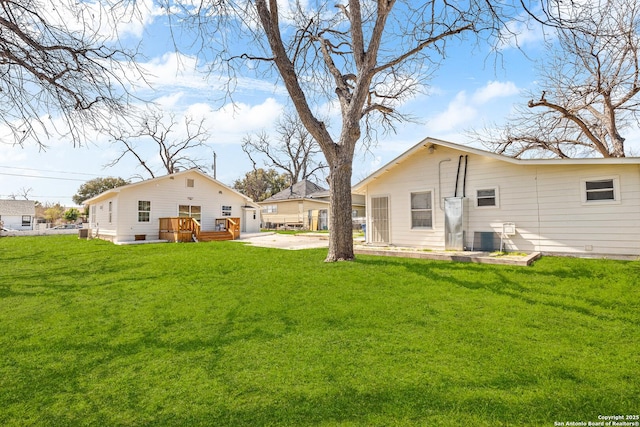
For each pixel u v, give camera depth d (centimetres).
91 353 360
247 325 434
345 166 882
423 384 278
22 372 320
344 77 1017
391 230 1209
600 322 417
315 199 3250
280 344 370
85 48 493
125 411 254
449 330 397
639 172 786
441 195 1088
